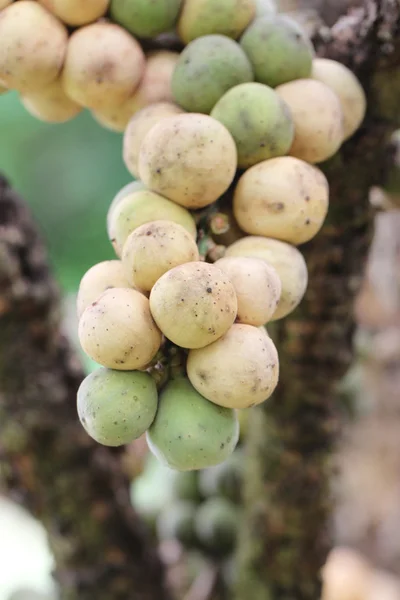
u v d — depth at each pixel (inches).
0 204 22.1
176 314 16.2
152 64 19.7
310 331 22.8
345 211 21.9
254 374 16.5
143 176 18.0
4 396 23.0
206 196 17.9
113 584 24.5
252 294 17.0
